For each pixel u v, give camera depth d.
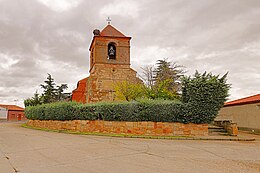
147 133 15.66
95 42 28.81
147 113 15.74
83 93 36.69
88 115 17.59
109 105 16.78
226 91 15.41
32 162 7.35
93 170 6.40
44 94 44.81
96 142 12.04
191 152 9.44
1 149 9.79
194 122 15.57
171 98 20.05
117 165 6.98
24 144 11.20
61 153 8.88
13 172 6.19
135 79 28.25
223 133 16.72
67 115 19.36
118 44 29.25
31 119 26.66
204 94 15.25
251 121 21.08
